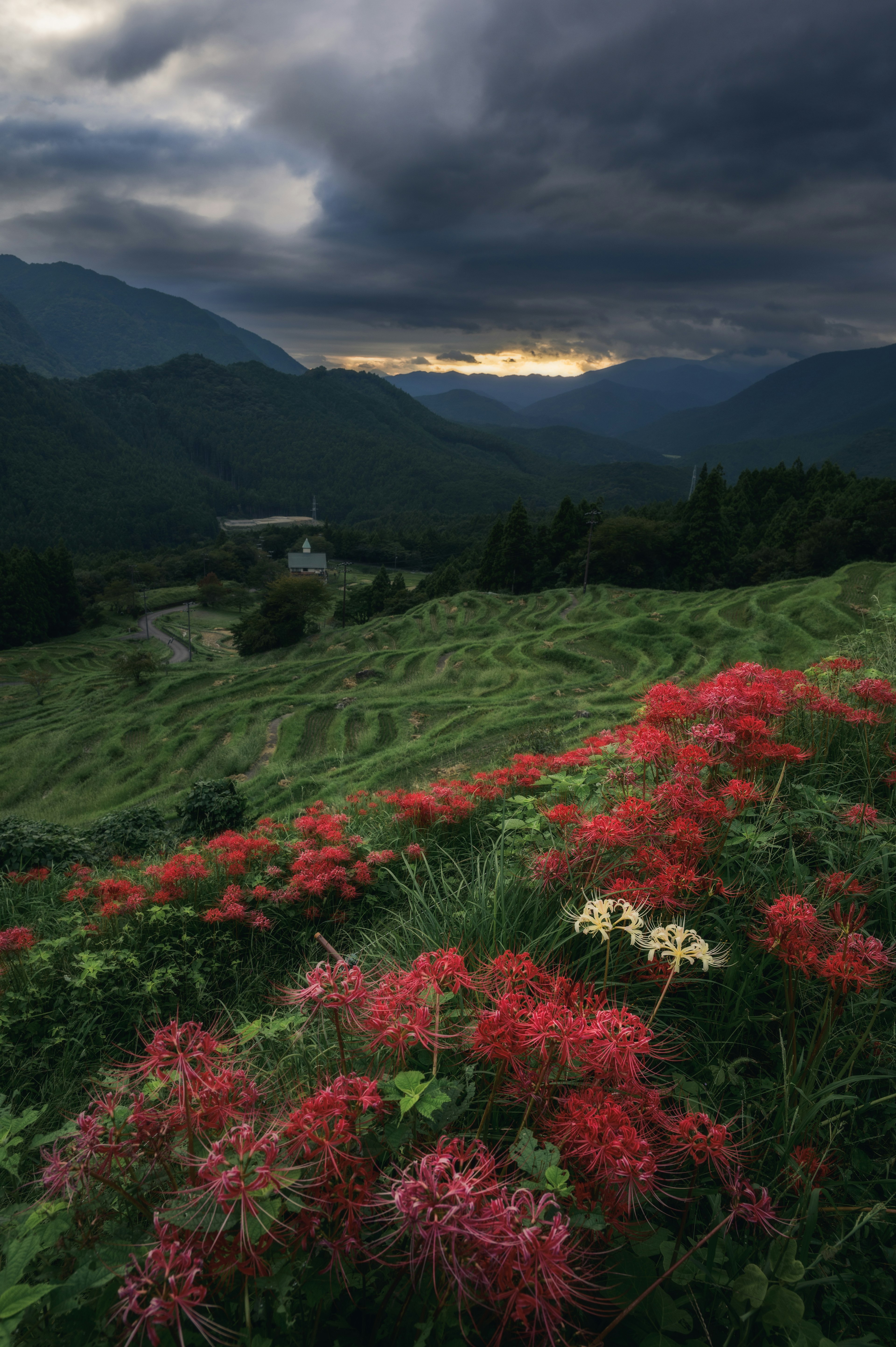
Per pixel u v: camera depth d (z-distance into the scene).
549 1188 1.36
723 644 33.16
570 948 2.78
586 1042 1.55
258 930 4.89
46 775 27.56
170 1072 1.61
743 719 2.90
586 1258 1.56
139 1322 1.16
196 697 36.69
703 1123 1.58
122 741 30.67
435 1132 1.64
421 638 50.31
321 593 70.25
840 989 1.92
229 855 5.77
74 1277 1.37
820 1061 2.28
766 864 3.08
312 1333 1.44
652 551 67.62
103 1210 1.63
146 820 12.23
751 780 3.26
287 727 28.38
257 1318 1.43
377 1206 1.35
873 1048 2.31
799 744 4.16
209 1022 4.29
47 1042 4.00
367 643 53.25
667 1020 2.50
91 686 55.09
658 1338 1.44
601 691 28.47
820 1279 1.61
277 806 18.55
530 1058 1.73
